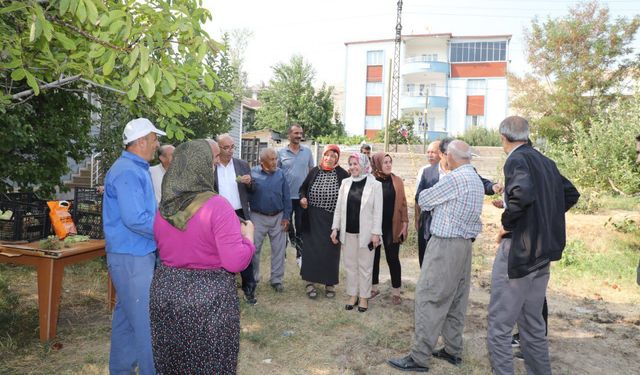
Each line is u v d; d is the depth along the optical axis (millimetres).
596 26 20031
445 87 38062
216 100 3439
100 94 6531
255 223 5602
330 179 5504
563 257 7359
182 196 2207
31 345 3961
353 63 39438
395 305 5457
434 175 5199
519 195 3080
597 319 5129
